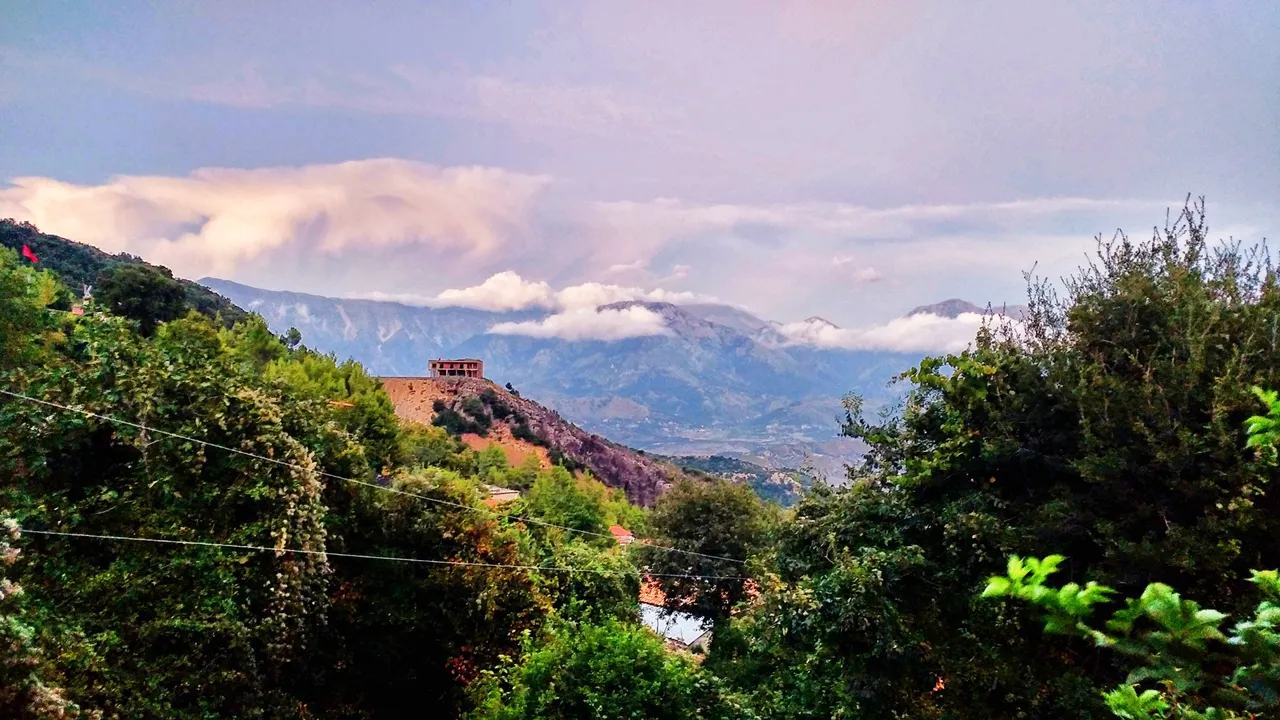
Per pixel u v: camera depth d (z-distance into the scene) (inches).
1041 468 392.2
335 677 588.4
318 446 610.9
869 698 379.6
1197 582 282.2
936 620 384.5
